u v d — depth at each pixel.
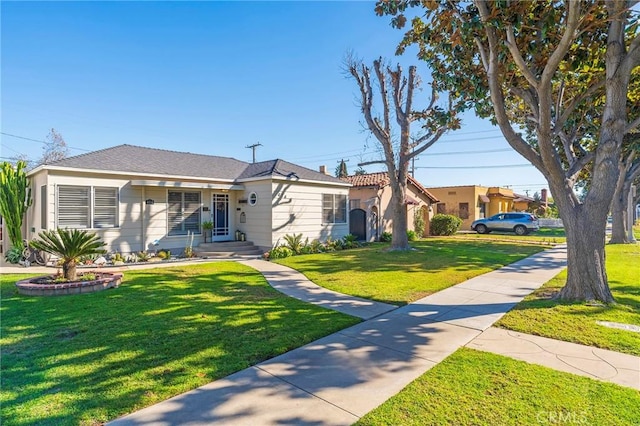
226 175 14.73
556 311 5.59
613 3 5.61
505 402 2.92
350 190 20.12
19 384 3.24
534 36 5.95
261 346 4.23
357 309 5.95
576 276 6.27
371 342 4.39
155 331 4.75
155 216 12.45
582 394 3.05
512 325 5.02
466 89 7.23
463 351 4.07
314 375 3.46
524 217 24.19
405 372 3.52
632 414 2.73
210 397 3.03
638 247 15.16
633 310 5.61
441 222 23.25
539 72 6.75
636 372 3.50
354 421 2.66
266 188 13.79
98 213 11.09
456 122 10.88
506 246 16.41
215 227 14.27
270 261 11.98
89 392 3.10
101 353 3.99
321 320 5.30
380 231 19.95
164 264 11.11
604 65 6.68
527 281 8.30
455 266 10.59
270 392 3.12
